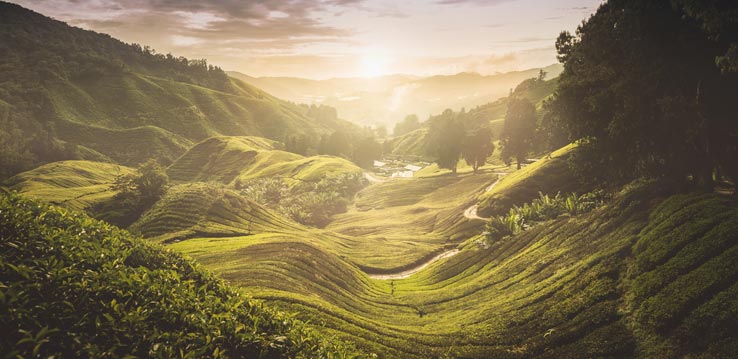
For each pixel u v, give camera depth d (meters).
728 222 27.52
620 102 35.91
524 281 37.28
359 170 161.75
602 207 41.81
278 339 14.35
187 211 70.44
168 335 11.91
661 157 37.09
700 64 31.59
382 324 34.59
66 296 11.62
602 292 29.00
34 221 14.55
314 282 43.91
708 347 20.84
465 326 32.06
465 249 59.16
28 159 182.25
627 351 23.69
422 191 129.00
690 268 25.62
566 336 26.48
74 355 10.37
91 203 77.25
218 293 17.59
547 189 69.56
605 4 41.97
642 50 35.00
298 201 117.94
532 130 111.88
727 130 32.38
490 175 120.75
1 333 9.93
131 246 17.59
